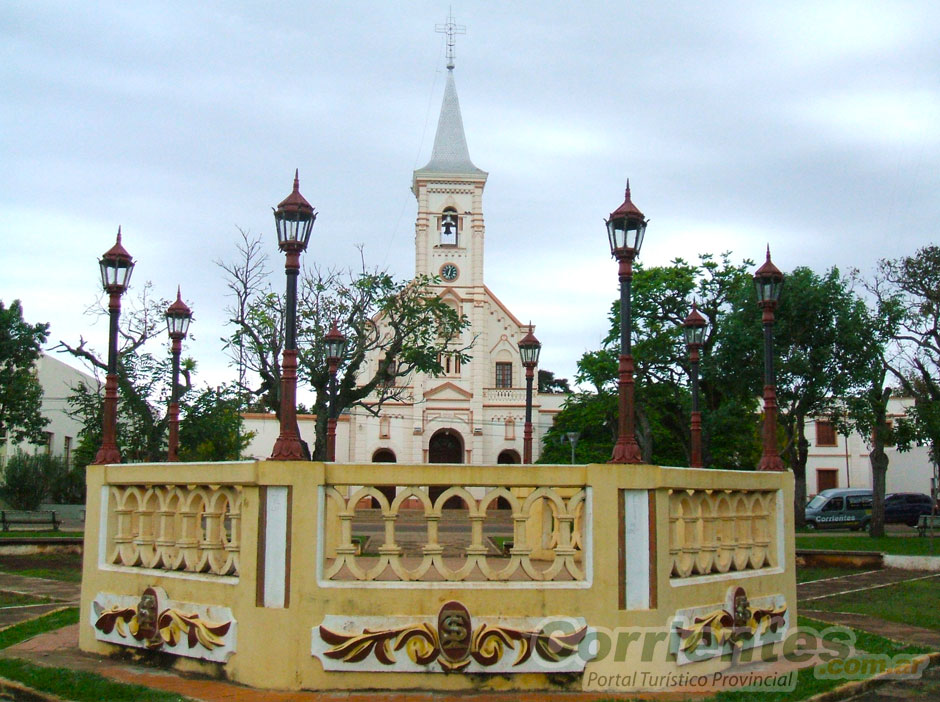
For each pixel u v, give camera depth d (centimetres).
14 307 3591
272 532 913
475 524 930
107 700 860
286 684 892
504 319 5697
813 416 3650
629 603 921
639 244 1011
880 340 3303
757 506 1134
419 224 5591
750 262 3922
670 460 4256
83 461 3916
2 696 927
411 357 3173
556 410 5591
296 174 998
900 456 5694
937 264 3441
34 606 1581
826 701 931
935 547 2816
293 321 971
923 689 1017
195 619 959
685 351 3791
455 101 5875
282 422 951
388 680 896
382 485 927
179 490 1033
